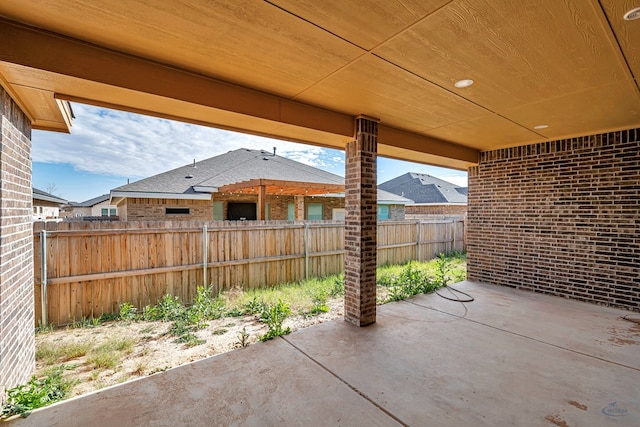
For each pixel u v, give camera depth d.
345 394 2.77
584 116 4.34
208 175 12.02
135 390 2.86
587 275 5.34
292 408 2.59
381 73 3.03
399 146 5.00
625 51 2.58
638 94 3.51
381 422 2.41
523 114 4.25
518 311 4.92
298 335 4.03
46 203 11.85
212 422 2.44
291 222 7.49
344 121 4.24
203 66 2.89
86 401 2.71
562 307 5.10
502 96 3.60
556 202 5.68
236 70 2.97
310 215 13.79
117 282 5.34
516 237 6.23
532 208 5.99
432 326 4.32
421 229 10.80
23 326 3.04
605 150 5.12
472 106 3.93
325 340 3.88
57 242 4.84
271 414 2.52
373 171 4.43
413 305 5.26
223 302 5.82
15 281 2.79
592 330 4.14
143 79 2.74
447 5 2.03
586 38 2.40
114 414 2.54
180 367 3.26
